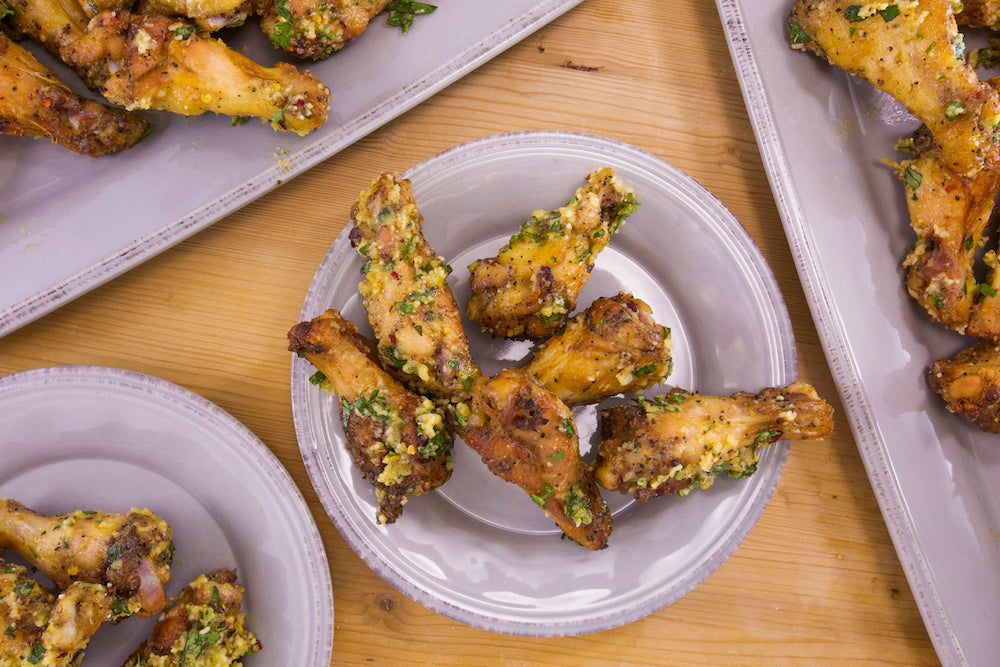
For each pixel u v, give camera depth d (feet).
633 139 1.81
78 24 1.69
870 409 1.74
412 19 1.73
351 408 1.61
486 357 1.73
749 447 1.67
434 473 1.63
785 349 1.72
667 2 1.81
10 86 1.64
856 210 1.75
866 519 1.79
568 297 1.63
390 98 1.73
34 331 1.77
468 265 1.72
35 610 1.61
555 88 1.81
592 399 1.68
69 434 1.70
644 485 1.65
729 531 1.70
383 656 1.77
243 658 1.70
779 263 1.81
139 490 1.71
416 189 1.70
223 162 1.73
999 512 1.74
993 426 1.72
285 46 1.69
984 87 1.62
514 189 1.72
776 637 1.78
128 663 1.67
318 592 1.69
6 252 1.73
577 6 1.81
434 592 1.69
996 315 1.70
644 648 1.78
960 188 1.68
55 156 1.74
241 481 1.70
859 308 1.75
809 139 1.75
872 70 1.67
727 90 1.81
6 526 1.63
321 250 1.79
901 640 1.78
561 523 1.63
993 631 1.72
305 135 1.72
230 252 1.79
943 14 1.61
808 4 1.69
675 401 1.65
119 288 1.78
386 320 1.60
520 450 1.59
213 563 1.71
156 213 1.73
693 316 1.76
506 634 1.71
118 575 1.61
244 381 1.78
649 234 1.74
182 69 1.63
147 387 1.69
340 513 1.68
